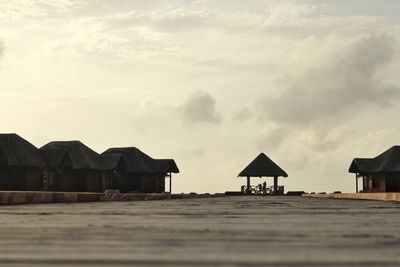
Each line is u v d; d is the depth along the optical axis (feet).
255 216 31.55
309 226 22.13
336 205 60.29
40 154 194.90
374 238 16.72
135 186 246.47
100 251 13.41
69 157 205.57
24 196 60.95
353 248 14.03
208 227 21.49
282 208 48.26
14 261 11.68
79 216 31.22
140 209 44.57
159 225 22.61
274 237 17.02
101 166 219.82
